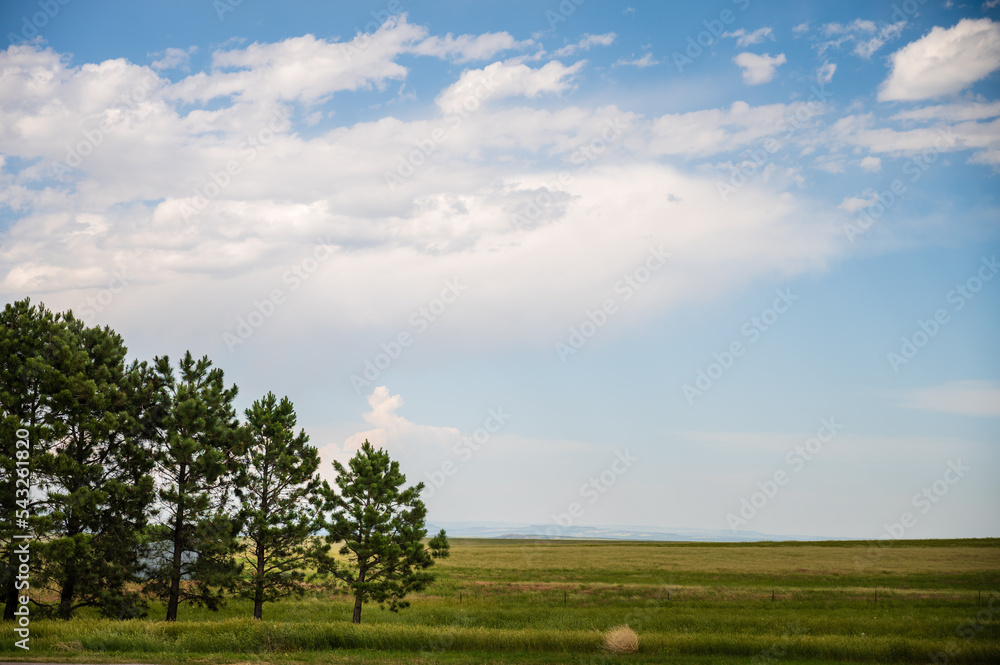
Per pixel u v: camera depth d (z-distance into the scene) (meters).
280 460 32.81
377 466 32.34
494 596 48.56
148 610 32.78
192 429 31.64
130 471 31.25
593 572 65.50
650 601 45.16
